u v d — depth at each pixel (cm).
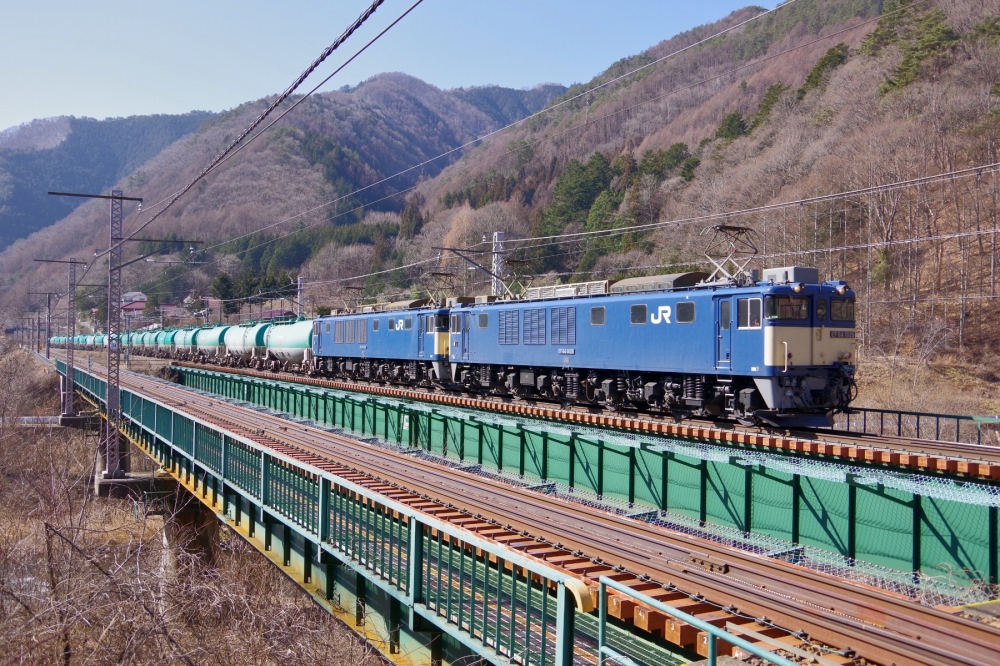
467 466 2148
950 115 5866
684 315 2191
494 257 3841
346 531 1301
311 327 4984
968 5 6881
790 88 8738
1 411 3988
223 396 4647
